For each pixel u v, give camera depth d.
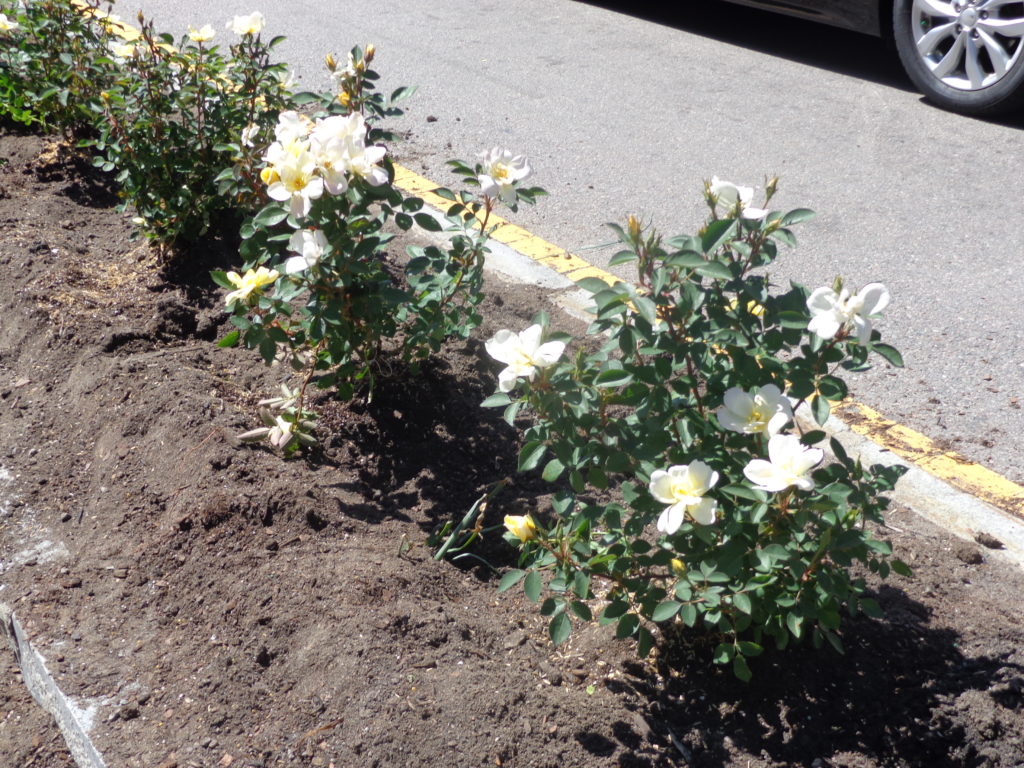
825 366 2.13
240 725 2.17
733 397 2.04
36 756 2.28
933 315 3.28
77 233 3.34
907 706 2.19
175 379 2.75
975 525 2.56
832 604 2.12
